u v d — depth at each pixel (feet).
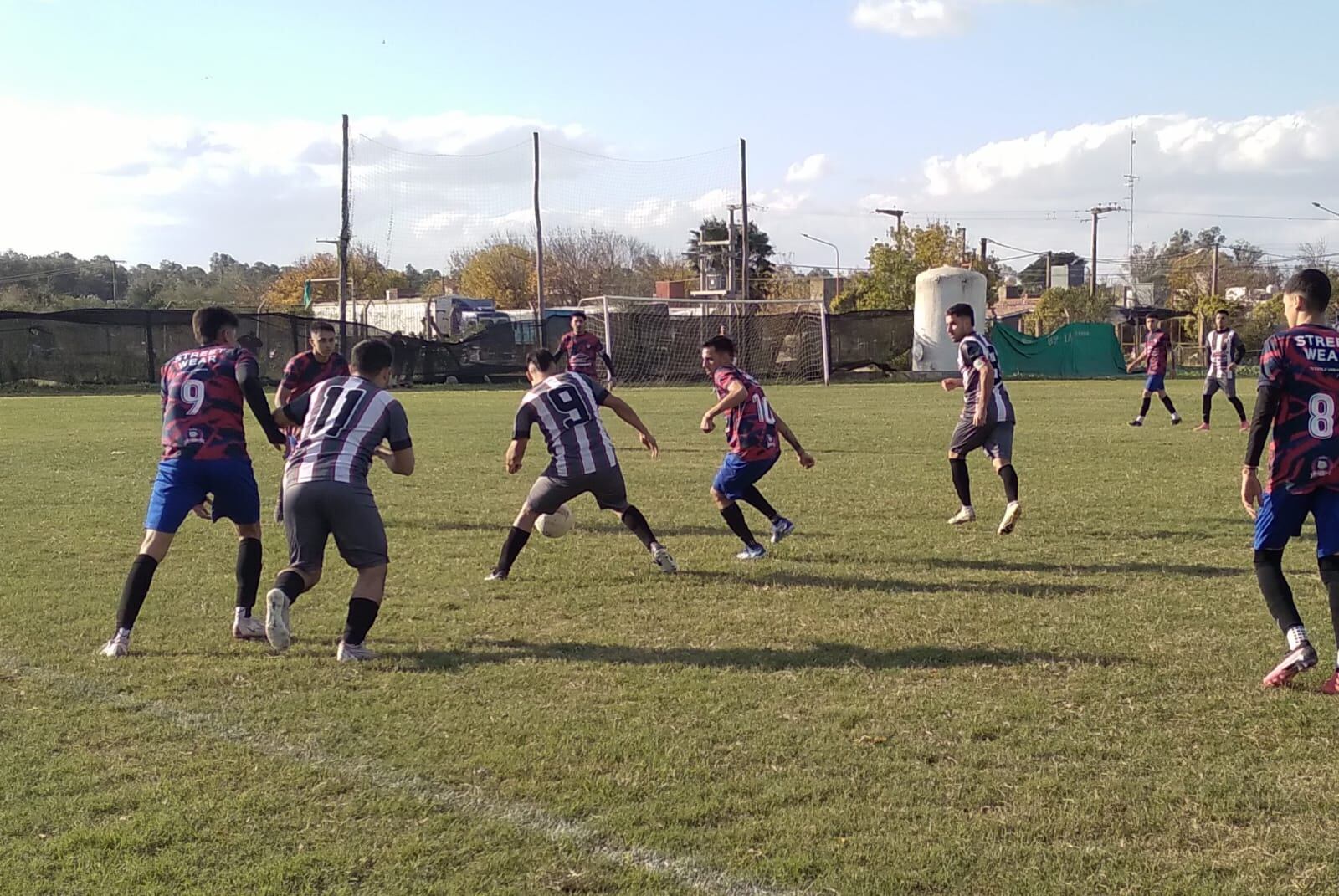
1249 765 13.82
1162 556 26.30
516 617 21.25
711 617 21.15
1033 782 13.33
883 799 12.94
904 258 182.70
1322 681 16.96
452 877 11.20
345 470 18.48
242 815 12.55
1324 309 16.69
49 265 290.15
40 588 23.67
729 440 26.37
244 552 20.24
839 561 26.11
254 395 19.58
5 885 11.02
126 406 81.56
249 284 273.75
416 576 24.82
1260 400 16.65
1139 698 16.34
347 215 113.91
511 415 72.43
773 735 14.94
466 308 175.52
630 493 36.91
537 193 129.70
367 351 19.45
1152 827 12.22
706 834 12.10
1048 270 268.00
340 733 15.10
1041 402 83.30
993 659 18.26
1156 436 55.11
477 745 14.62
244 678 17.52
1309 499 16.66
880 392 100.48
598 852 11.71
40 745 14.67
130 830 12.13
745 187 140.36
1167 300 238.68
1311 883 10.96
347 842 11.90
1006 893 10.87
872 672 17.66
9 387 101.19
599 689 16.96
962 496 30.55
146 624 20.77
